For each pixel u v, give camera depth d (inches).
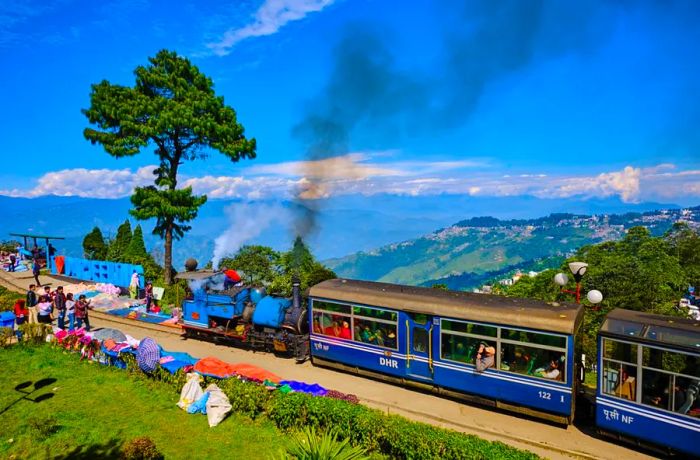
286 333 716.7
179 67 1133.1
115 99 1088.2
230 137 1143.6
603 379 470.6
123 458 447.2
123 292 1176.8
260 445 474.0
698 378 415.8
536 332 507.5
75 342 737.0
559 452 464.8
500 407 540.7
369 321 634.8
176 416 533.6
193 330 829.2
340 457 363.9
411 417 541.6
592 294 556.1
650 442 443.8
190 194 1166.3
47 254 1397.6
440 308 570.3
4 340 760.3
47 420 510.3
